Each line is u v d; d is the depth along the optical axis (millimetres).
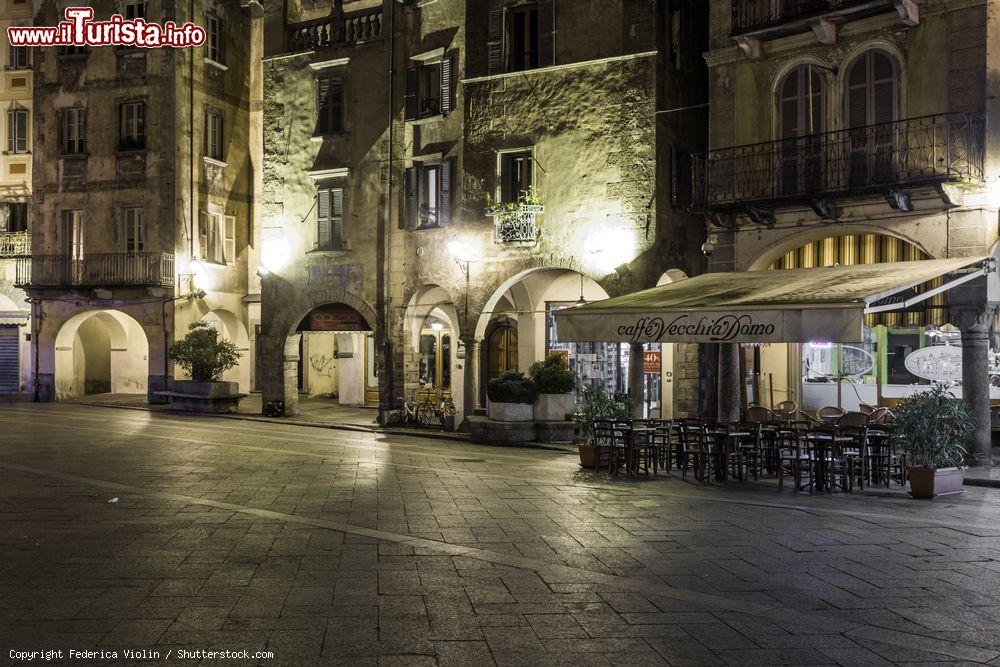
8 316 33906
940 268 13359
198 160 31641
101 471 14312
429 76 24266
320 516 10672
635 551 8898
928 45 15375
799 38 16969
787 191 17094
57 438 19266
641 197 20031
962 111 14938
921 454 12312
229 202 33406
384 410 24516
